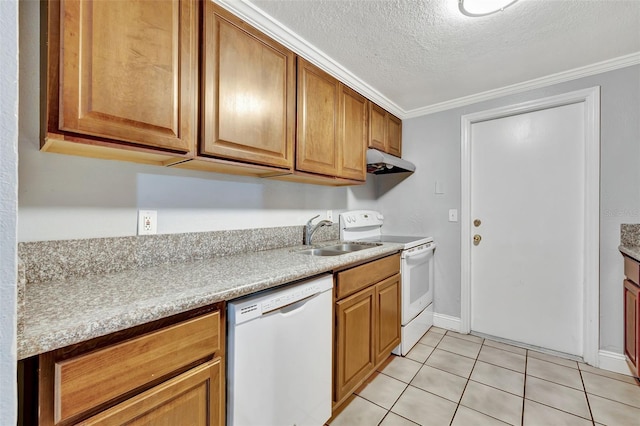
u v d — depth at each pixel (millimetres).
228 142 1287
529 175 2305
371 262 1806
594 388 1747
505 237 2412
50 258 1058
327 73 1902
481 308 2527
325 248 2066
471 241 2566
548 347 2225
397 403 1633
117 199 1250
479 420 1493
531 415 1525
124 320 730
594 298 1981
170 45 1091
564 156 2162
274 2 1353
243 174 1749
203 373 931
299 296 1232
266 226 1918
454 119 2600
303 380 1272
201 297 894
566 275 2158
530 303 2303
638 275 1611
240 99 1339
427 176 2758
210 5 1223
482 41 1684
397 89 2348
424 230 2777
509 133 2387
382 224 3025
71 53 862
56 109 849
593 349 1993
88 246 1147
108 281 1048
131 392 772
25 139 1027
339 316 1501
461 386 1787
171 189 1431
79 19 877
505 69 2021
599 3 1371
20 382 680
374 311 1818
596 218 1971
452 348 2291
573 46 1739
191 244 1471
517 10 1419
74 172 1137
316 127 1800
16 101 404
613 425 1446
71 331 646
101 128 921
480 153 2525
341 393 1516
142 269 1257
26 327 640
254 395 1066
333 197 2516
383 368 2004
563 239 2170
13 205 403
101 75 917
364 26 1542
